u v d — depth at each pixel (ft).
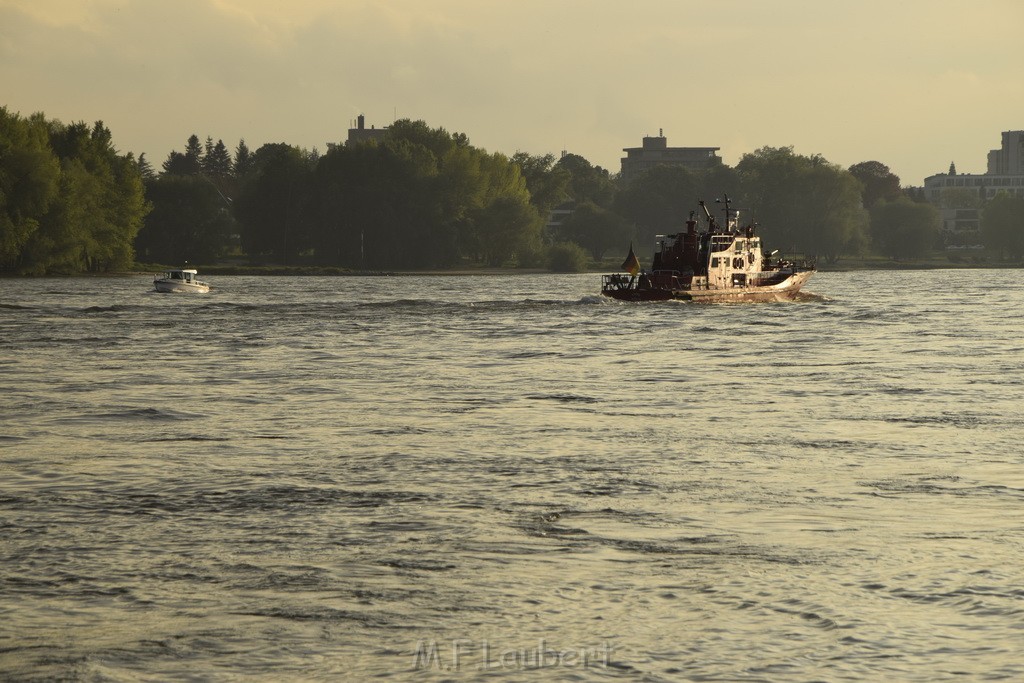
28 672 144.77
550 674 143.84
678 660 147.95
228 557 194.18
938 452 295.07
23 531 212.02
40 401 412.36
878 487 249.96
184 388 456.86
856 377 483.92
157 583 179.83
